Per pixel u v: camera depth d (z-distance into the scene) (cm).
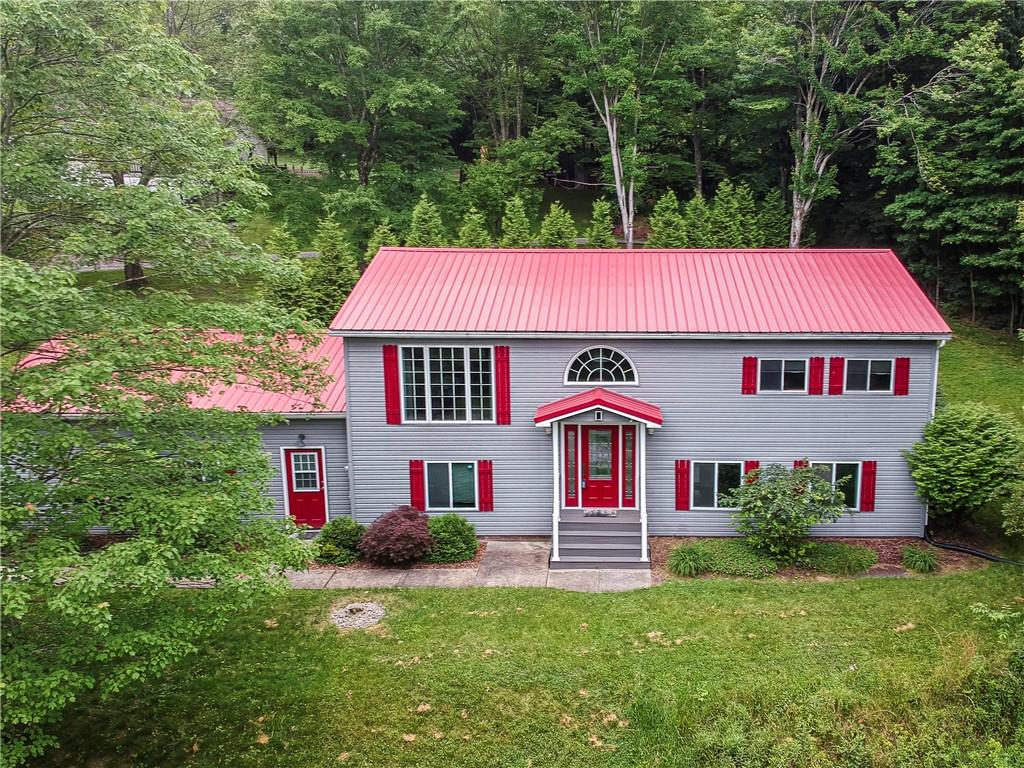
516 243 2958
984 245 2909
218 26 4684
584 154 4766
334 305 2638
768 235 3353
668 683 1277
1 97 1045
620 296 1933
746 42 3117
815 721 1184
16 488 991
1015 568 1678
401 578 1697
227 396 1934
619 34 3319
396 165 3572
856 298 1881
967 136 2827
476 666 1335
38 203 1138
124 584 917
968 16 3042
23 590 873
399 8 3566
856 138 3288
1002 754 1112
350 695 1269
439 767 1122
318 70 3553
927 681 1258
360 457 1916
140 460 1137
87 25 1095
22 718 876
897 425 1834
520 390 1878
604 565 1747
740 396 1852
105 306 1120
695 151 4053
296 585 1661
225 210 1323
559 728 1191
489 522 1944
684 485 1897
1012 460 1647
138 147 1185
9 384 951
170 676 1324
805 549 1730
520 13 3766
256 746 1161
